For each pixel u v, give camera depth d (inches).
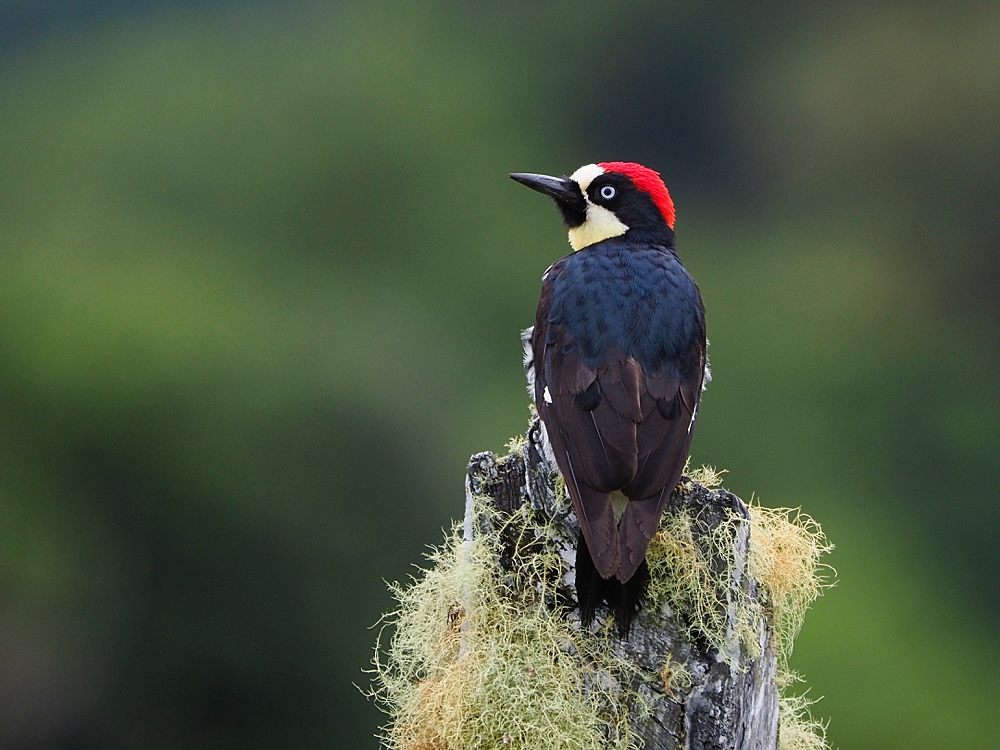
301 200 986.1
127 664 628.1
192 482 663.8
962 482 783.1
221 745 611.5
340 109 1045.8
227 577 644.7
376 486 695.1
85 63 1111.0
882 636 669.3
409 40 1097.4
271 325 796.0
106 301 757.3
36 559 647.8
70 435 687.1
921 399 853.2
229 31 1137.4
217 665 626.8
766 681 222.2
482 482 217.8
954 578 739.4
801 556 231.1
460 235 984.3
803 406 840.3
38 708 617.6
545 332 252.1
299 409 716.7
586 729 206.7
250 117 1039.0
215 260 917.2
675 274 256.4
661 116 1071.6
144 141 1029.2
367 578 650.2
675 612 209.2
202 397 704.4
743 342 895.7
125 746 616.7
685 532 212.2
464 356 856.3
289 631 629.6
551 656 209.6
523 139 1063.0
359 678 612.7
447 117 1035.9
